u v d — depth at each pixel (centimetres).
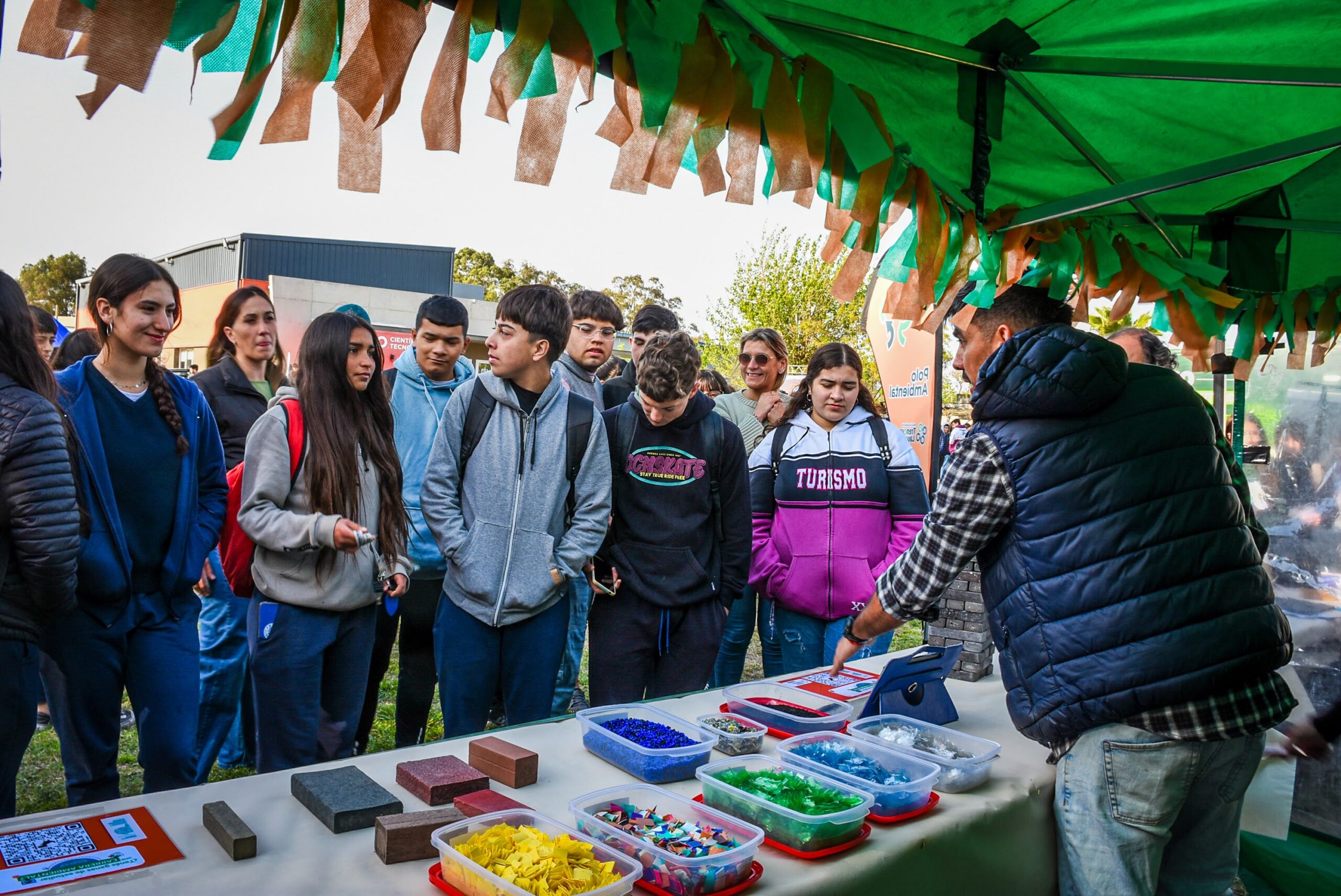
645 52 141
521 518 234
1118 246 290
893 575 176
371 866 116
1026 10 187
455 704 234
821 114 173
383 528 235
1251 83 191
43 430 170
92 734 202
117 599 200
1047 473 158
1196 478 157
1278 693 158
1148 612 149
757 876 118
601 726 167
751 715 190
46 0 88
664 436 253
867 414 327
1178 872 174
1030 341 162
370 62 109
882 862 128
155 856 115
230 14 99
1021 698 164
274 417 218
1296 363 304
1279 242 279
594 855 116
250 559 223
